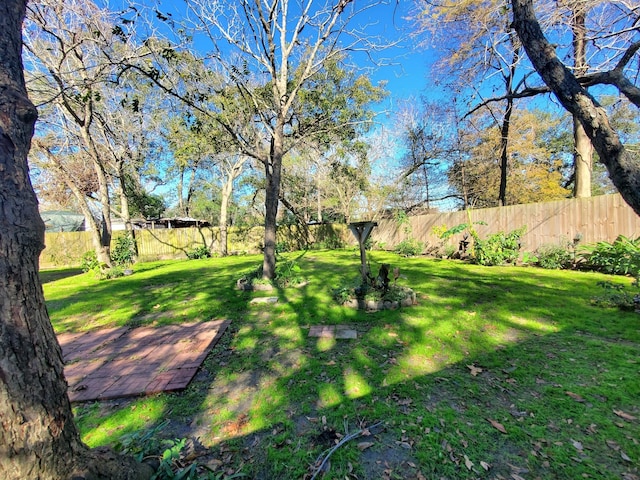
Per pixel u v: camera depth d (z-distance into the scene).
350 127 9.17
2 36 1.18
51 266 13.91
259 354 3.14
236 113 7.13
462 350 3.01
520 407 2.08
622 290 4.41
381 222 15.98
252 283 6.32
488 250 8.55
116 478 1.27
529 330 3.45
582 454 1.65
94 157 9.65
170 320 4.46
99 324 4.46
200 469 1.65
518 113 16.44
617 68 2.50
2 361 1.02
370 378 2.54
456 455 1.68
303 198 22.03
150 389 2.48
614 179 2.22
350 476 1.58
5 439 1.02
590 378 2.39
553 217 7.72
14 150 1.13
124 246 12.29
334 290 5.80
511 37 5.73
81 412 2.23
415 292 5.20
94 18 6.23
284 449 1.79
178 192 25.81
